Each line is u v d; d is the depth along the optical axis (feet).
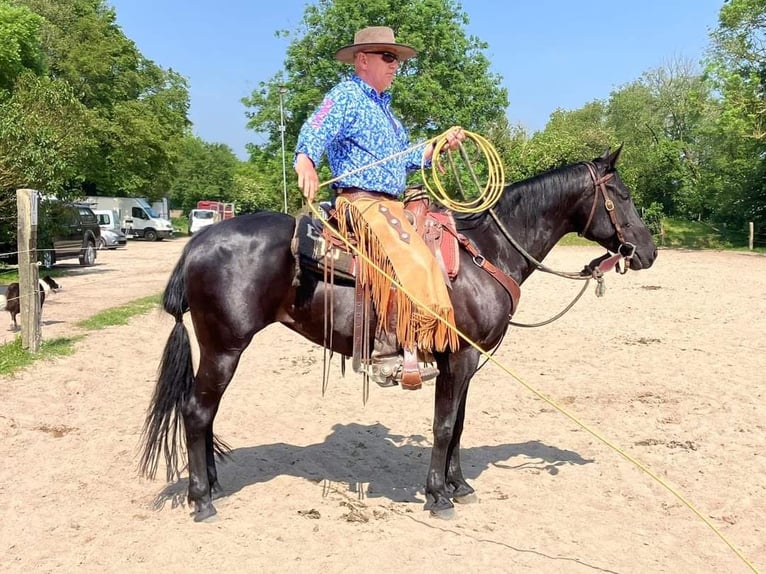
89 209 70.28
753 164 101.96
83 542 12.35
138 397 21.81
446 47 92.48
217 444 15.19
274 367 27.22
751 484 15.64
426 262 12.48
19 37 67.51
